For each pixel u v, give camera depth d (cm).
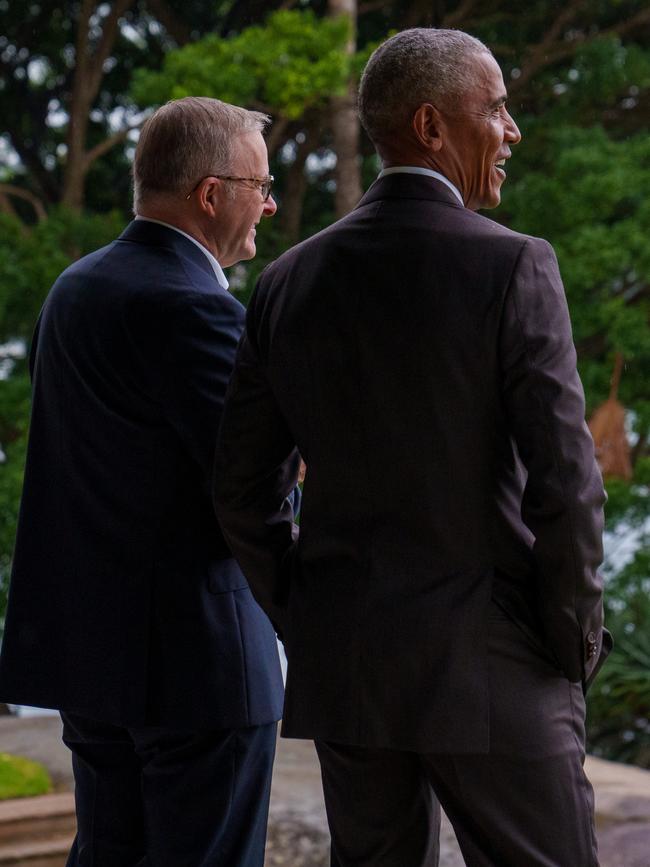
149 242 823
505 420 637
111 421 805
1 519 3444
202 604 799
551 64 4675
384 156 684
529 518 625
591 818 654
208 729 798
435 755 648
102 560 813
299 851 1352
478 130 670
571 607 628
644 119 4612
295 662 673
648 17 4569
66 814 1361
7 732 1781
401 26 4644
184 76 3375
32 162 4944
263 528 723
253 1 4666
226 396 720
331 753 694
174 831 815
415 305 638
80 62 4481
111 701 802
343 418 656
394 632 635
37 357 870
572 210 3725
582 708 668
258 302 706
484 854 651
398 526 643
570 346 632
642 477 3909
